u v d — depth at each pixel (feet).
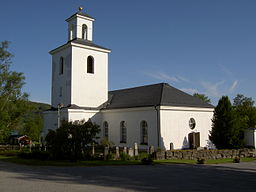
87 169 55.47
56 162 67.31
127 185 37.32
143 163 65.16
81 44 108.99
